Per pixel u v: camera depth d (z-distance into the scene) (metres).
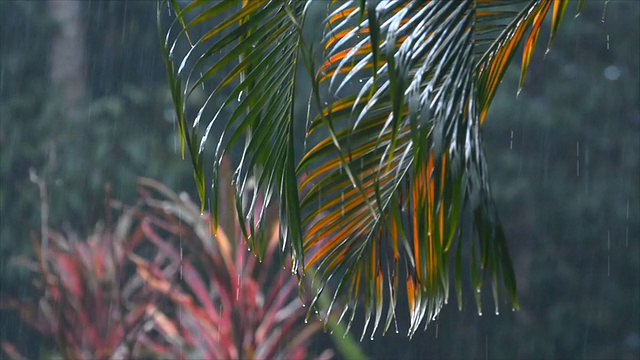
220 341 6.17
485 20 2.93
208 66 13.59
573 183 13.16
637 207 13.06
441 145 2.22
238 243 6.23
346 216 2.90
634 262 13.08
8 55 14.36
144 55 14.45
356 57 2.82
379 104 2.78
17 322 13.01
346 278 2.91
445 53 2.29
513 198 12.74
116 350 6.50
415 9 2.28
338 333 6.10
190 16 14.01
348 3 2.54
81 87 14.31
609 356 13.04
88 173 13.05
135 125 13.31
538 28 3.04
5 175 13.38
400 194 2.86
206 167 12.96
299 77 12.27
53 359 6.98
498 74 2.96
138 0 14.48
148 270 6.43
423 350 13.49
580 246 13.33
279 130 2.63
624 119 13.32
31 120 13.71
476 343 13.44
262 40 2.56
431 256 2.52
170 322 6.48
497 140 12.97
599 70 13.28
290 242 2.73
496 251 2.26
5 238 13.09
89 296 6.56
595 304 13.13
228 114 13.26
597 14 13.44
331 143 2.80
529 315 13.44
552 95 13.05
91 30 14.57
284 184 2.64
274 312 6.33
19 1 14.50
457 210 2.23
